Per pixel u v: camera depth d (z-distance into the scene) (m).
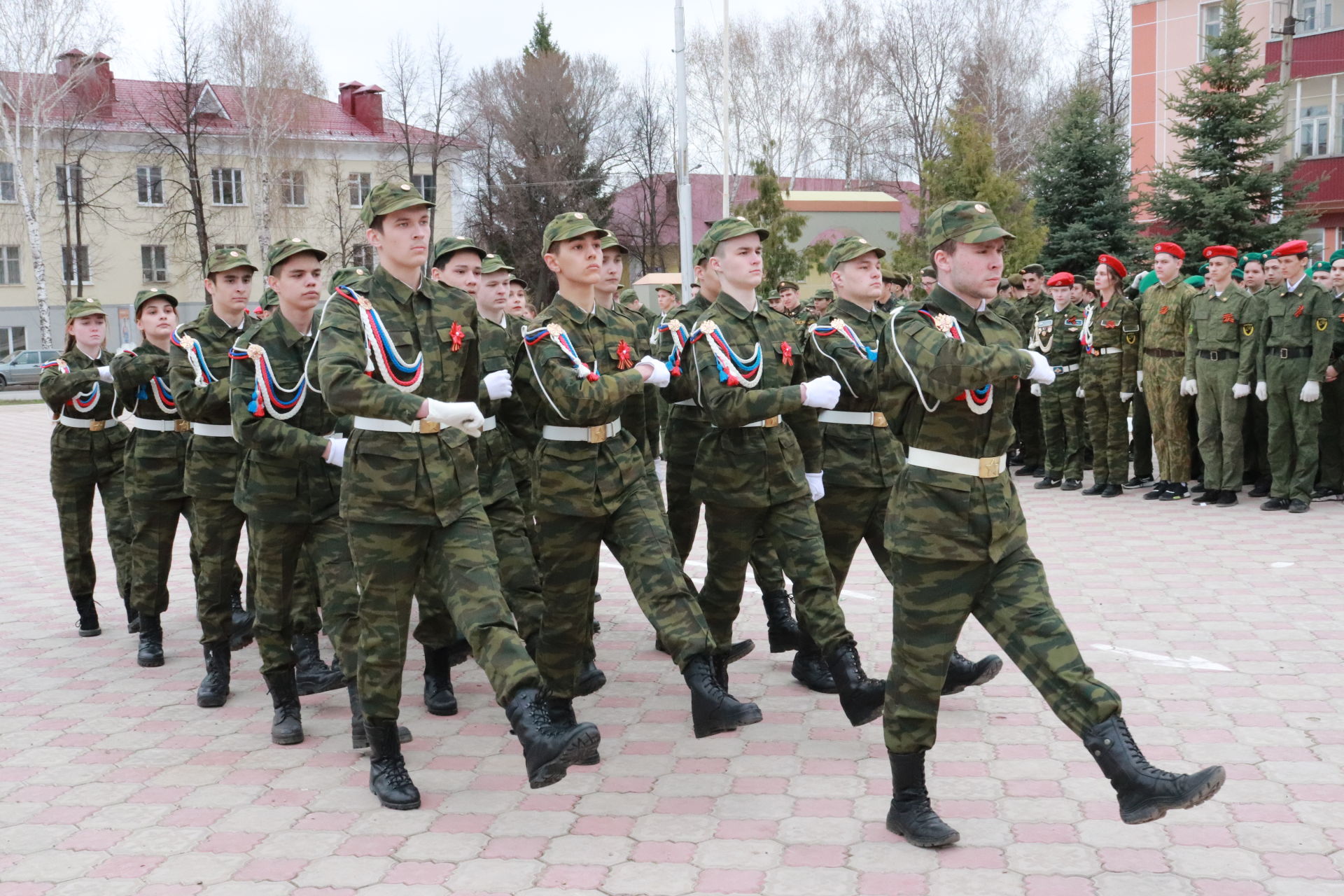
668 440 6.00
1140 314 10.85
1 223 40.81
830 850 3.93
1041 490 11.71
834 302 5.78
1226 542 8.60
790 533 5.06
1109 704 3.50
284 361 5.07
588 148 49.50
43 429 22.84
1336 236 29.44
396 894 3.72
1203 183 22.56
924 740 3.90
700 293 5.64
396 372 4.22
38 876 3.94
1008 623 3.73
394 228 4.25
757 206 21.44
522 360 4.85
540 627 5.24
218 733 5.40
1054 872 3.71
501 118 48.47
